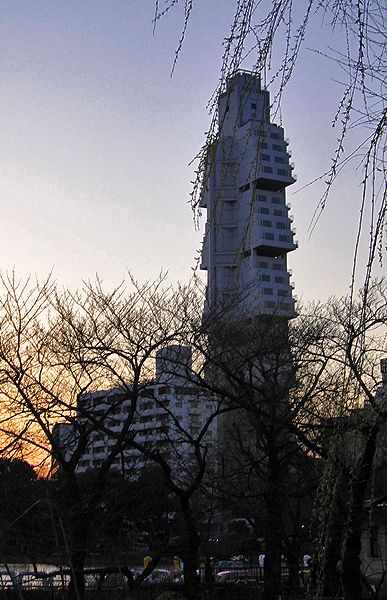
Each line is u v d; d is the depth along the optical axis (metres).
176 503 17.70
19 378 16.36
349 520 3.04
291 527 17.06
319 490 2.93
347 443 2.99
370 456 3.69
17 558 13.23
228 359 17.41
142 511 17.41
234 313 15.98
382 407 3.13
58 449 15.82
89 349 17.88
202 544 16.23
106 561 16.14
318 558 2.87
